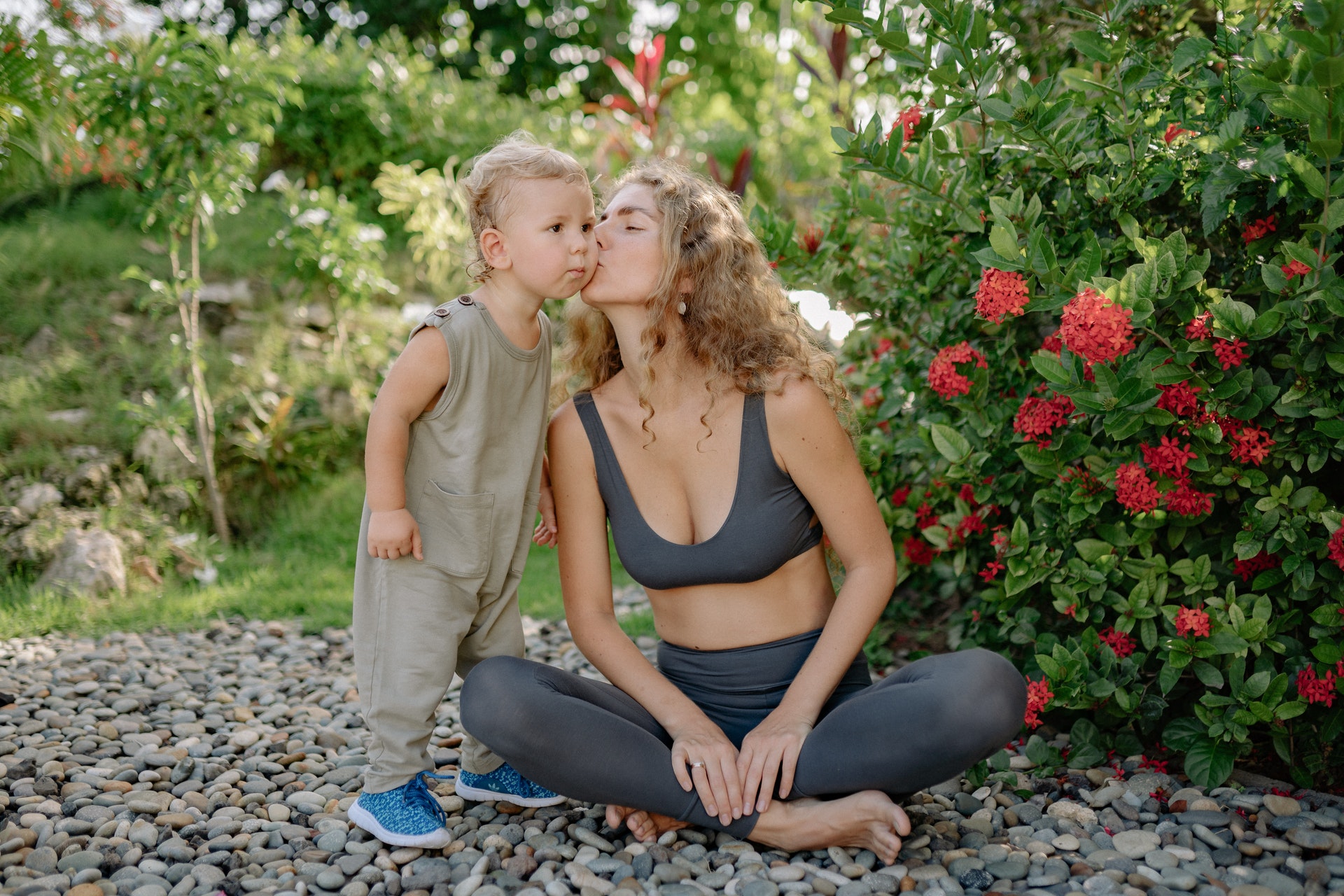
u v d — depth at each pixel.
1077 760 2.36
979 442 2.75
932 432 2.65
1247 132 2.17
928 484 3.15
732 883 1.78
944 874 1.82
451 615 2.01
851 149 2.57
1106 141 2.48
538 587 4.33
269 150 7.86
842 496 2.06
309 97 7.84
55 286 5.92
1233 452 2.18
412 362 1.94
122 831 2.03
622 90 14.59
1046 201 2.62
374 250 6.01
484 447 2.01
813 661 2.00
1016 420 2.46
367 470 1.94
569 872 1.83
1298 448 2.18
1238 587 2.37
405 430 1.96
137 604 3.96
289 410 5.33
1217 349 2.10
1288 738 2.25
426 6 13.59
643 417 2.10
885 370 3.28
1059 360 2.22
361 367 5.95
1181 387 2.14
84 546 4.14
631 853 1.92
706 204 2.11
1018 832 2.03
